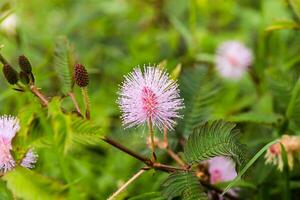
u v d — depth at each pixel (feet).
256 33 1.40
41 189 0.65
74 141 0.68
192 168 0.73
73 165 1.01
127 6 1.64
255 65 1.28
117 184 0.97
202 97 0.85
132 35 1.56
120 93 0.74
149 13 1.58
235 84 1.25
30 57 1.27
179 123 0.83
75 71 0.71
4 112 1.13
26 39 1.30
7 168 0.70
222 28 1.66
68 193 0.68
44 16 1.66
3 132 0.70
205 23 1.65
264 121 0.88
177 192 0.70
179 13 1.61
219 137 0.69
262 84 1.19
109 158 1.06
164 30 1.52
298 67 1.17
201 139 0.70
